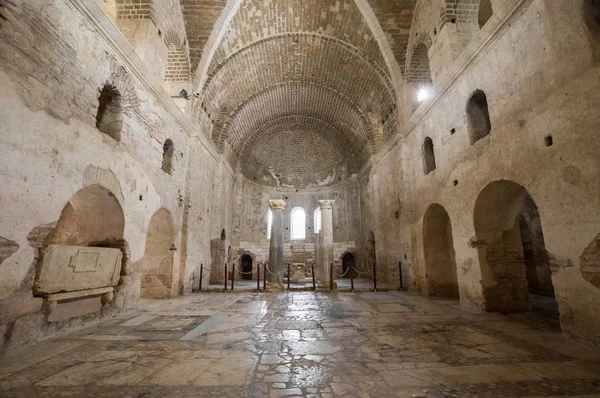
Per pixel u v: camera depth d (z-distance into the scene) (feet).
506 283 23.99
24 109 14.65
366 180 59.88
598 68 14.23
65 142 17.24
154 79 27.12
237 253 63.67
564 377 11.03
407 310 24.77
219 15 35.55
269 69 49.60
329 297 32.86
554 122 16.47
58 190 16.63
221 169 52.34
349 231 68.69
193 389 10.24
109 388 10.29
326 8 38.99
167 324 19.92
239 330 18.35
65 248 17.48
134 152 25.08
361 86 48.34
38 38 15.57
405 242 39.42
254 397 9.67
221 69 42.01
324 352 14.14
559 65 16.21
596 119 14.23
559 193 16.11
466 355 13.57
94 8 19.07
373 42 40.06
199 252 41.60
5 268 13.69
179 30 34.35
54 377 11.19
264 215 75.66
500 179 20.90
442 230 34.55
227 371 11.83
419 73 38.22
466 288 25.68
